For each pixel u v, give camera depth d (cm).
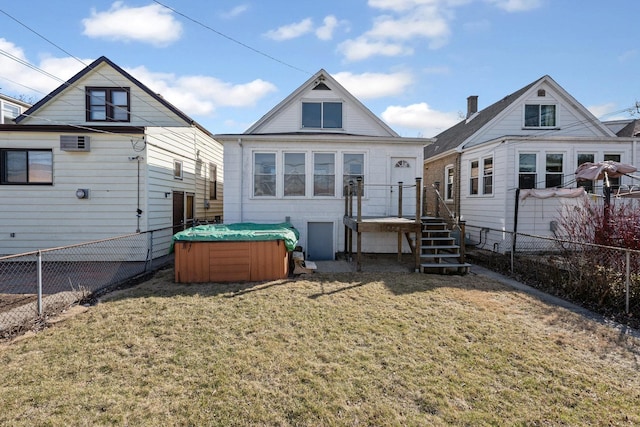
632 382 337
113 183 960
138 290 650
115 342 416
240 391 315
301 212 1077
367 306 561
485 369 359
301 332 450
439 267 818
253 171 1068
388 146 1089
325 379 337
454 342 425
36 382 326
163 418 277
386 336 441
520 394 314
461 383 331
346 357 382
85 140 936
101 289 653
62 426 265
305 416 281
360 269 838
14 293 629
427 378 340
